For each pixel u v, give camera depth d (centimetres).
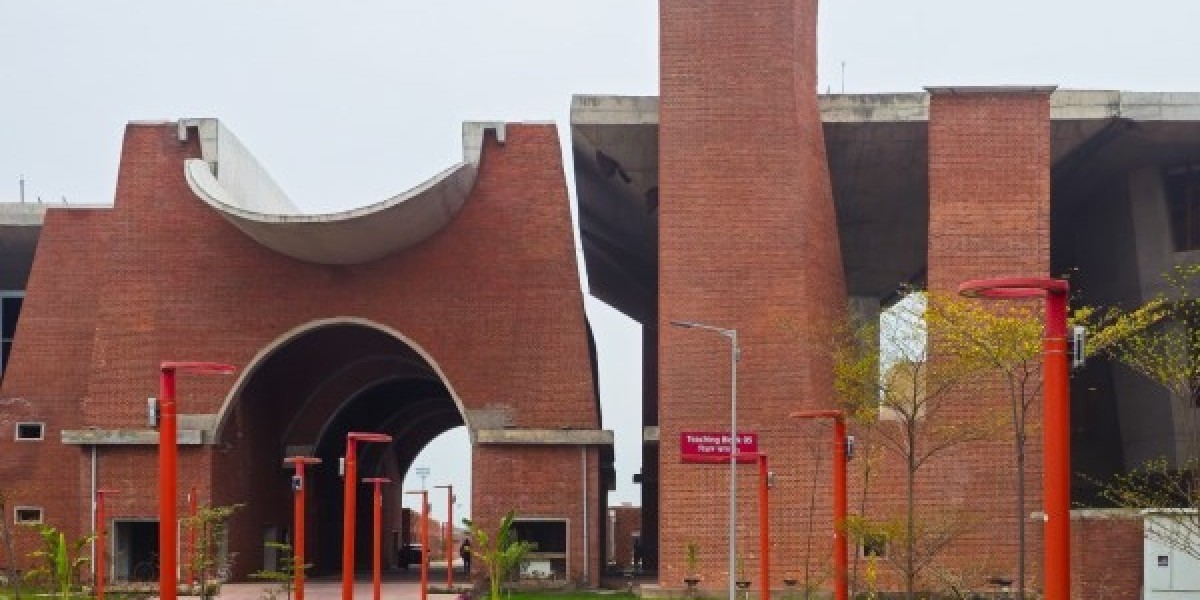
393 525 6141
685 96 3238
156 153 3728
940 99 3231
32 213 4162
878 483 3070
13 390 3978
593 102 3416
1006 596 2945
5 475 3950
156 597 3247
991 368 2652
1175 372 2564
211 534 3181
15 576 3478
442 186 3375
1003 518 3078
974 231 3191
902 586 3002
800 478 3128
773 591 3111
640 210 3997
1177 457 3494
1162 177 3606
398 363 4322
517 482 3591
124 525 3666
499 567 2956
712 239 3206
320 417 4384
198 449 3625
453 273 3672
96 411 3659
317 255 3619
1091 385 3900
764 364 3162
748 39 3231
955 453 3081
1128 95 3297
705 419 3172
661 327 3212
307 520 4456
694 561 3122
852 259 4178
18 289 4575
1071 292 3991
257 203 4275
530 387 3628
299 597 2473
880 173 3631
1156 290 3612
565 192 3662
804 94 3266
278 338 3684
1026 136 3209
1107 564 2661
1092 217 3916
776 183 3200
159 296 3694
